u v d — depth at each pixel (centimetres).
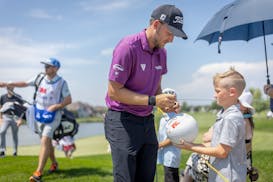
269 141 1245
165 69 368
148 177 366
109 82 335
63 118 675
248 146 433
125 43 332
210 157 347
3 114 947
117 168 346
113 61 333
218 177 336
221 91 336
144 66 339
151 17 335
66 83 651
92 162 821
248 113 430
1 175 661
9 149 1636
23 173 678
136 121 346
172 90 491
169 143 485
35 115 636
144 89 348
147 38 336
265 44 497
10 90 743
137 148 347
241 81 335
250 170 437
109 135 353
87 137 2105
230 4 438
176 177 492
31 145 1802
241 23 399
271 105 502
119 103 345
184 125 338
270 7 399
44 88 640
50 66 638
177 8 331
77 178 640
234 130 324
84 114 6994
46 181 619
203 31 463
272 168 667
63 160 827
